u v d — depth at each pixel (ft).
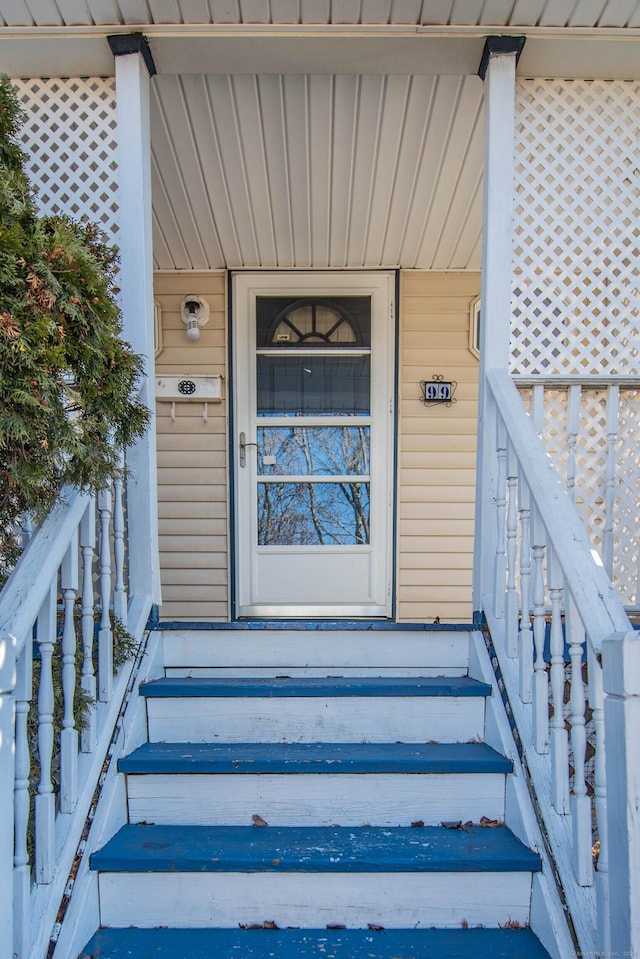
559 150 8.01
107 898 5.41
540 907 5.18
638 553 7.98
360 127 9.09
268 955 5.04
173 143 9.32
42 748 5.03
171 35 7.45
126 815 6.06
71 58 7.71
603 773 4.61
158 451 12.03
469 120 8.97
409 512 12.07
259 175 9.88
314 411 12.12
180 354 12.03
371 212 10.63
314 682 7.06
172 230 10.99
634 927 3.89
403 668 7.47
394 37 7.47
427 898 5.39
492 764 6.00
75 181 7.88
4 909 4.22
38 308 4.44
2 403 4.29
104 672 6.11
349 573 12.07
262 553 12.03
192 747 6.53
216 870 5.37
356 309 12.08
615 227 7.98
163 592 11.98
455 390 12.09
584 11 7.25
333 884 5.40
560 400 8.04
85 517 5.96
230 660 7.46
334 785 6.06
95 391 5.02
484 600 7.45
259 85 8.46
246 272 12.06
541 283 7.93
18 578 4.90
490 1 7.14
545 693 5.85
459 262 11.91
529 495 6.19
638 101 8.06
